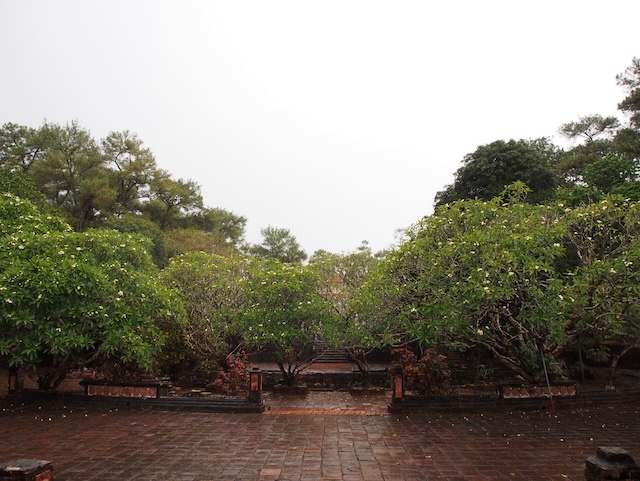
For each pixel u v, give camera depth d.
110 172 27.80
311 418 9.89
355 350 15.91
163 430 8.69
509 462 6.77
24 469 4.50
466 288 9.49
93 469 6.38
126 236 12.00
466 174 19.38
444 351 16.33
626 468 5.04
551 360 12.43
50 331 9.43
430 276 10.22
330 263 16.72
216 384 13.41
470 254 9.71
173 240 26.73
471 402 10.53
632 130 19.31
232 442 7.87
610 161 17.25
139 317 10.41
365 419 9.78
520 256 9.19
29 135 25.84
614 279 9.80
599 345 15.33
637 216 10.46
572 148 26.52
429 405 10.44
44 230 11.20
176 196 30.86
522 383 11.34
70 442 7.79
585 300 9.93
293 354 15.38
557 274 9.86
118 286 10.52
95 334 10.42
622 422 9.49
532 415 10.15
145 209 30.00
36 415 9.91
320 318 14.09
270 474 6.21
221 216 34.44
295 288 13.88
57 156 24.27
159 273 14.61
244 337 14.51
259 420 9.65
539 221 10.72
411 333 10.54
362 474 6.23
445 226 11.22
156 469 6.39
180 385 14.94
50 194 25.05
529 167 18.42
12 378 11.38
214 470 6.37
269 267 15.32
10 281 9.20
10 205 11.47
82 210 25.70
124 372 12.42
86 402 10.77
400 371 10.58
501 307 10.33
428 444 7.78
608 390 11.96
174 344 14.69
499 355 11.71
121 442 7.81
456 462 6.77
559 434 8.48
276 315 13.73
